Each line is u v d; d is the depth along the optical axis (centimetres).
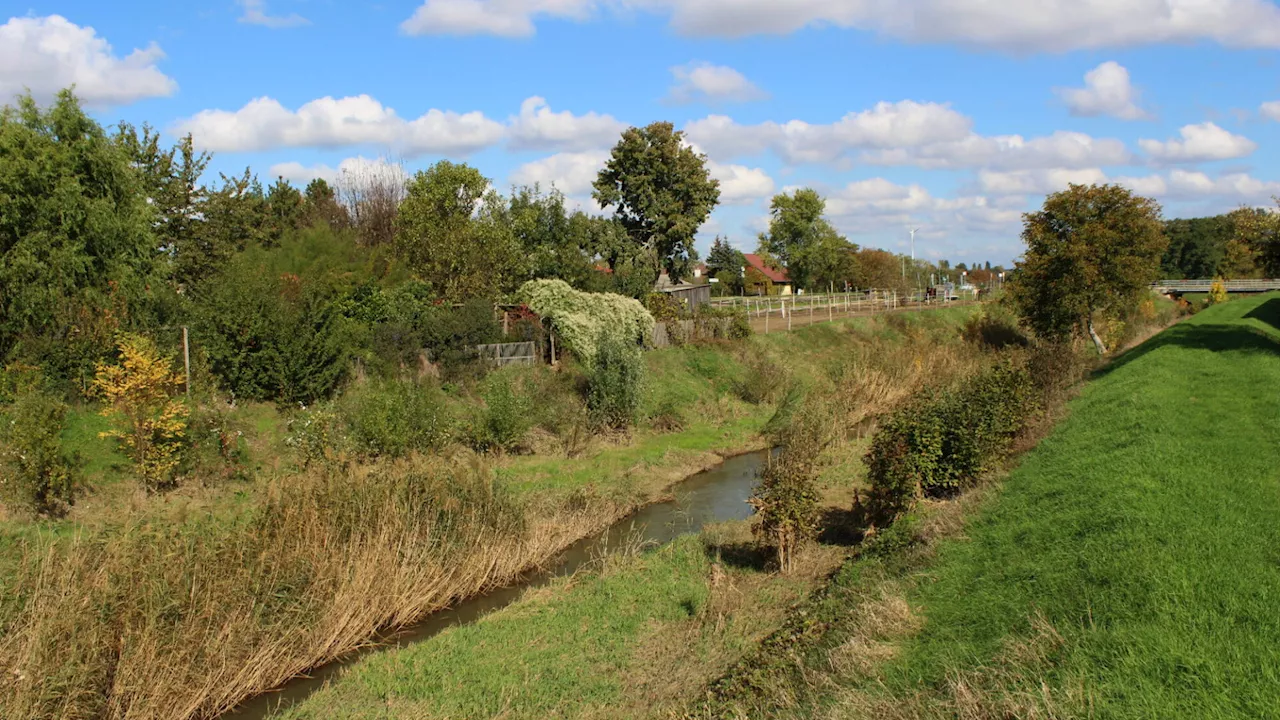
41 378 1775
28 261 1914
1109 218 3356
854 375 3120
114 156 2284
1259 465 1184
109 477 1600
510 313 2959
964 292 7494
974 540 1084
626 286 3697
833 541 1412
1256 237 2994
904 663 766
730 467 2223
